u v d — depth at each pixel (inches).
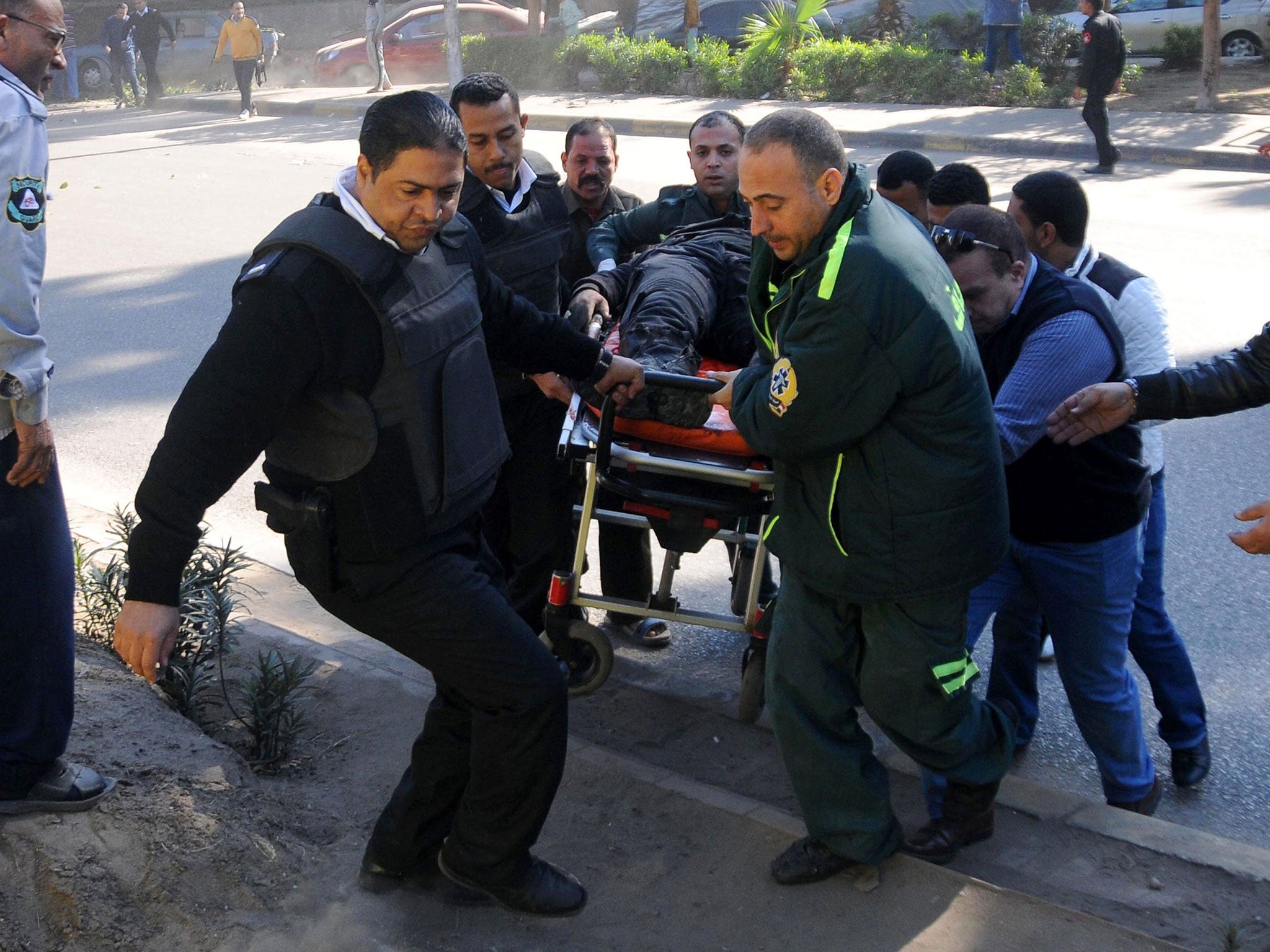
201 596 143.3
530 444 147.6
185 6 1124.5
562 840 118.1
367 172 88.8
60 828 107.5
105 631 150.2
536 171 147.7
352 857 113.8
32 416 102.7
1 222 98.2
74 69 970.7
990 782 113.5
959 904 107.0
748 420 102.7
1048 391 116.2
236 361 88.1
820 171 95.0
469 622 96.7
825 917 106.7
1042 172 134.6
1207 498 213.5
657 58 732.7
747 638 177.9
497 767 99.7
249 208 464.4
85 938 101.8
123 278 368.2
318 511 94.0
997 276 117.4
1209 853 120.9
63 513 110.2
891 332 94.6
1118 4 722.8
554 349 112.7
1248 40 697.6
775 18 713.0
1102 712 131.3
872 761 110.3
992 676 147.7
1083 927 103.7
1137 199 413.1
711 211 170.4
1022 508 124.1
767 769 141.9
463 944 104.0
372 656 159.2
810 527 103.7
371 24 830.5
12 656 105.8
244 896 106.6
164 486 88.5
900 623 103.7
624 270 156.3
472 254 103.2
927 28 759.7
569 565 153.2
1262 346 110.1
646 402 122.6
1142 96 613.0
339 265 88.7
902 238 97.0
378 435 92.3
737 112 641.0
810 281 95.7
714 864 114.1
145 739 123.2
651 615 137.6
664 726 151.6
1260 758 150.3
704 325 146.4
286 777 128.6
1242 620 178.2
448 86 815.7
